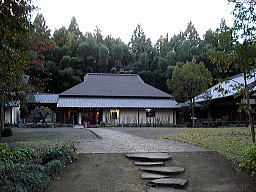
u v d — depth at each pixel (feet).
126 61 178.50
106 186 20.38
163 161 25.82
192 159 26.71
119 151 29.37
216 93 98.89
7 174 17.81
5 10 15.71
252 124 29.35
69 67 147.02
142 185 20.72
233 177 22.22
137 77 130.41
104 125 99.76
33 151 27.25
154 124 102.68
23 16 17.20
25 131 66.80
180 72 101.09
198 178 22.20
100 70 163.53
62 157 23.99
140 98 114.62
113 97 113.39
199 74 96.63
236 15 25.07
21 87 38.58
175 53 161.38
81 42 161.79
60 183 20.44
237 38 26.37
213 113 109.81
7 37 17.06
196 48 157.89
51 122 105.19
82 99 109.40
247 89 26.53
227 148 29.91
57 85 148.56
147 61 172.35
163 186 20.45
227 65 28.53
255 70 27.27
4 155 23.52
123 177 22.12
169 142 38.19
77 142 37.76
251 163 21.90
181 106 108.37
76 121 110.32
